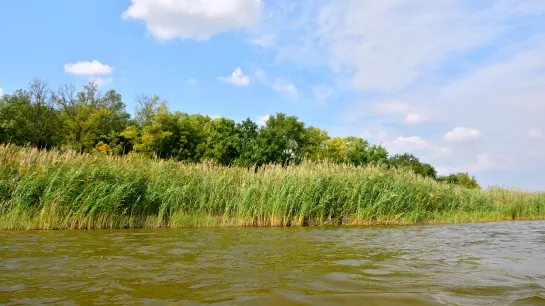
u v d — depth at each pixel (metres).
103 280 4.14
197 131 46.59
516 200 21.09
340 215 14.23
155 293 3.61
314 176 14.45
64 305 3.21
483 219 17.44
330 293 3.58
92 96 50.28
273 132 37.09
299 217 13.11
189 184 12.93
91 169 11.48
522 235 9.86
